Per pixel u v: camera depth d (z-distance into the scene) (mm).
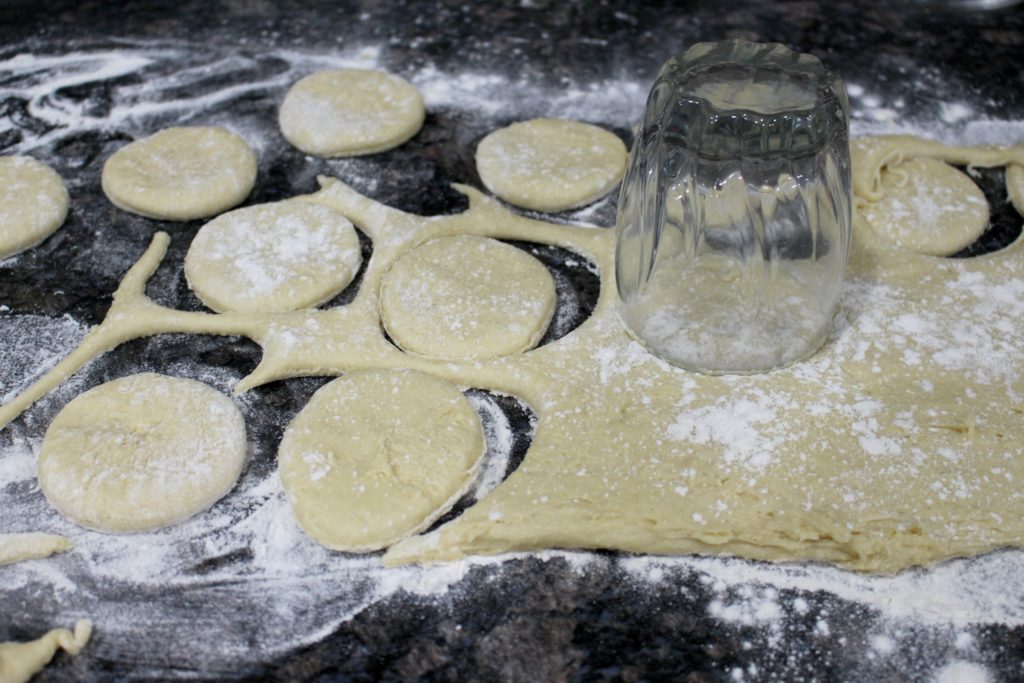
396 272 557
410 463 479
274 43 720
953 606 454
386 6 751
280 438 506
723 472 478
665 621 452
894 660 440
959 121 664
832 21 742
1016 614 451
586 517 465
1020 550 469
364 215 594
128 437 491
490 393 523
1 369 532
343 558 467
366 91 662
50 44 715
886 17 746
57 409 518
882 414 499
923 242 583
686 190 511
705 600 458
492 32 729
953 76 695
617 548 469
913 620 451
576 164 616
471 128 661
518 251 569
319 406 501
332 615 452
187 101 677
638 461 483
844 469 480
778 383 511
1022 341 528
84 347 534
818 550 463
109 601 454
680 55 522
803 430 493
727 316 520
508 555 469
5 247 577
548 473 481
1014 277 559
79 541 471
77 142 649
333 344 528
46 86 684
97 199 614
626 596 459
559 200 601
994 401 504
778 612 454
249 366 535
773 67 510
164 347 542
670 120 506
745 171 499
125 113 668
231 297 546
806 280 514
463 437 487
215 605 454
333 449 484
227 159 617
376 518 464
